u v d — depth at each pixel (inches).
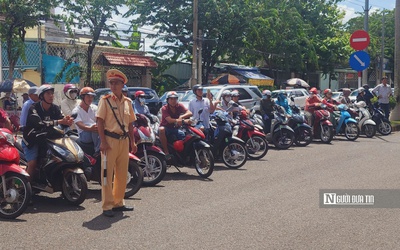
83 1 973.2
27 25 826.2
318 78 1780.3
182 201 295.9
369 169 396.8
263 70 1537.9
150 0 1182.3
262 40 1300.4
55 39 1067.3
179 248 207.0
